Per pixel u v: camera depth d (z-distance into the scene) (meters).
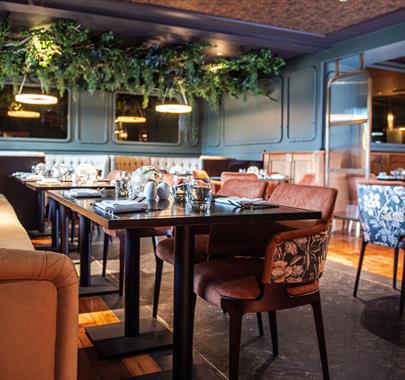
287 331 2.49
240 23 6.13
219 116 10.05
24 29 6.03
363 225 3.13
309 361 2.11
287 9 5.67
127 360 2.10
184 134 10.46
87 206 1.82
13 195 5.47
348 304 2.98
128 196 2.26
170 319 2.63
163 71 7.37
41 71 6.80
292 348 2.26
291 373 1.99
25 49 6.32
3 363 1.06
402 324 2.61
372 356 2.18
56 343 1.11
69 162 8.62
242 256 2.18
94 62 6.79
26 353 1.07
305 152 7.40
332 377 1.95
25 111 9.08
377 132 8.96
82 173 3.73
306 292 1.79
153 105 10.06
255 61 7.29
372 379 1.94
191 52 6.98
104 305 2.89
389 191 2.88
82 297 3.05
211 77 7.67
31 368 1.08
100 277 3.54
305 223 1.95
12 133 9.02
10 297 1.04
